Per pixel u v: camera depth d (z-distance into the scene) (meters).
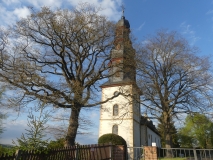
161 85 20.34
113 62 18.09
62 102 13.30
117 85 29.05
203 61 19.38
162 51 20.66
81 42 15.01
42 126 8.53
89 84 15.65
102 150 11.70
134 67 19.80
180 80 19.77
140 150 13.64
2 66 12.66
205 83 18.77
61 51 14.63
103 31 15.23
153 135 36.97
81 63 15.77
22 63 12.94
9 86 12.64
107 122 27.66
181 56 19.83
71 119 13.72
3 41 13.02
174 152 12.77
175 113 20.08
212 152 10.52
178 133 40.28
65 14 14.19
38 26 14.04
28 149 7.43
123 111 26.95
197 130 36.06
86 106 14.48
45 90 13.41
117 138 20.56
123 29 17.83
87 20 14.36
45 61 15.12
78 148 9.70
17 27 13.91
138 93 20.84
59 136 12.66
